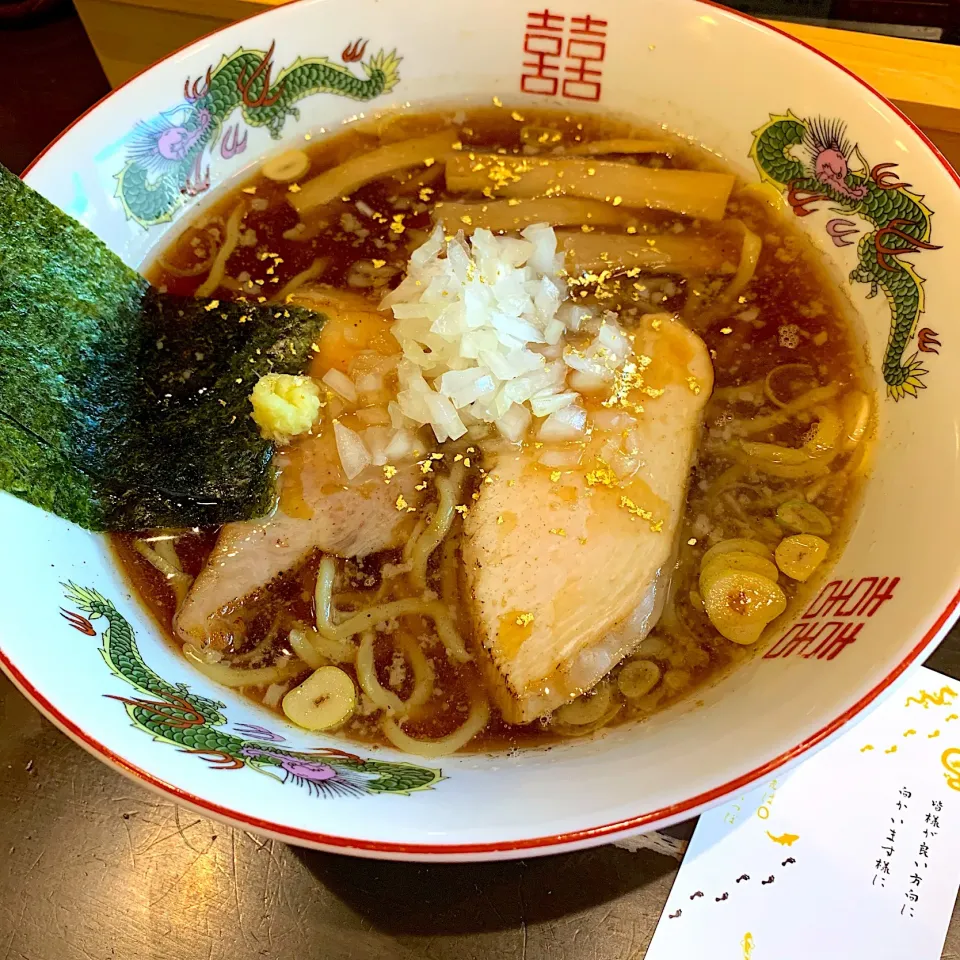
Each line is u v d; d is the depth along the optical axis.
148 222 0.22
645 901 0.17
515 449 0.19
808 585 0.17
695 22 0.21
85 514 0.18
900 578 0.16
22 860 0.18
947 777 0.17
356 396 0.20
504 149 0.23
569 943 0.17
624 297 0.21
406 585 0.19
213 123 0.22
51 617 0.16
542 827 0.14
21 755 0.19
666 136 0.23
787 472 0.19
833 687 0.15
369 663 0.18
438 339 0.19
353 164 0.23
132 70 0.28
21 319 0.17
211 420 0.19
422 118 0.24
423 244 0.21
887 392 0.18
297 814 0.14
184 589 0.19
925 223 0.18
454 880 0.17
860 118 0.19
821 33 0.23
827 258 0.20
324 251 0.22
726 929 0.16
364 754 0.17
